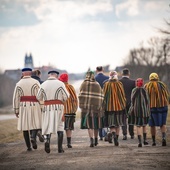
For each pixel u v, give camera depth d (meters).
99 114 23.16
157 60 125.88
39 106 22.27
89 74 23.41
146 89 23.41
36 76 26.06
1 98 183.38
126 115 24.02
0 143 27.62
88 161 17.67
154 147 22.20
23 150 22.67
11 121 54.41
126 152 20.14
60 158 18.94
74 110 23.33
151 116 23.19
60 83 21.20
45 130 20.97
